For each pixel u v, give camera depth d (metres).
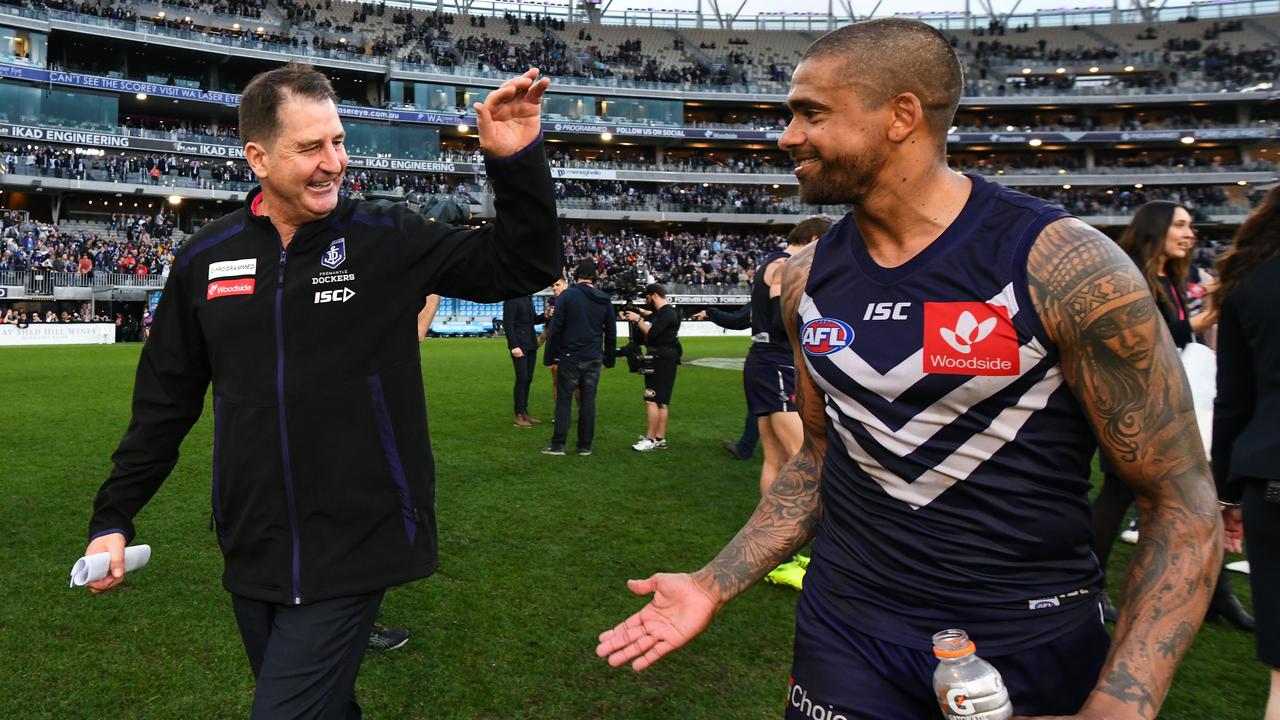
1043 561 1.32
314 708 1.65
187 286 1.85
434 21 53.38
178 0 43.62
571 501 5.29
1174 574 1.22
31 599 3.44
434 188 43.19
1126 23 56.91
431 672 2.84
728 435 8.04
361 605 1.75
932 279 1.31
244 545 1.74
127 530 1.83
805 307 1.50
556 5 59.88
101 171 36.19
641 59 54.84
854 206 1.38
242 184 39.06
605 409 9.92
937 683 1.20
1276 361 1.88
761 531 1.69
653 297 7.19
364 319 1.77
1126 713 1.14
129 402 9.97
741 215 47.22
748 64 56.47
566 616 3.34
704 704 2.64
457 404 10.14
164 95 38.56
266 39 43.28
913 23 1.32
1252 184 45.41
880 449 1.38
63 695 2.62
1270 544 1.87
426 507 1.83
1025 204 1.30
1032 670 1.32
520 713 2.57
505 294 1.84
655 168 49.41
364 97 47.28
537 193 1.68
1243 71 49.25
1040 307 1.24
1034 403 1.27
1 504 5.02
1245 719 2.57
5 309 30.72
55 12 37.19
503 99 1.61
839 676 1.44
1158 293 3.49
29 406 9.50
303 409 1.71
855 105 1.30
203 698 2.62
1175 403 1.23
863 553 1.45
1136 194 46.50
